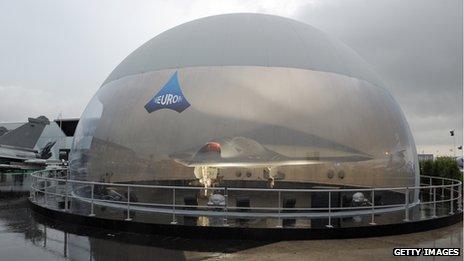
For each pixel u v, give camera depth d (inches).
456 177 848.3
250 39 586.9
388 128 566.9
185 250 357.1
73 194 638.5
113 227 438.6
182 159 501.4
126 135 544.1
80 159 618.5
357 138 525.7
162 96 542.0
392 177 546.9
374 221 444.8
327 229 399.5
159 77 566.3
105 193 551.8
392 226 423.2
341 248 367.2
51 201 597.3
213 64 553.6
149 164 515.2
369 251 357.7
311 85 538.6
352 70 597.0
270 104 512.7
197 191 490.6
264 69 543.5
